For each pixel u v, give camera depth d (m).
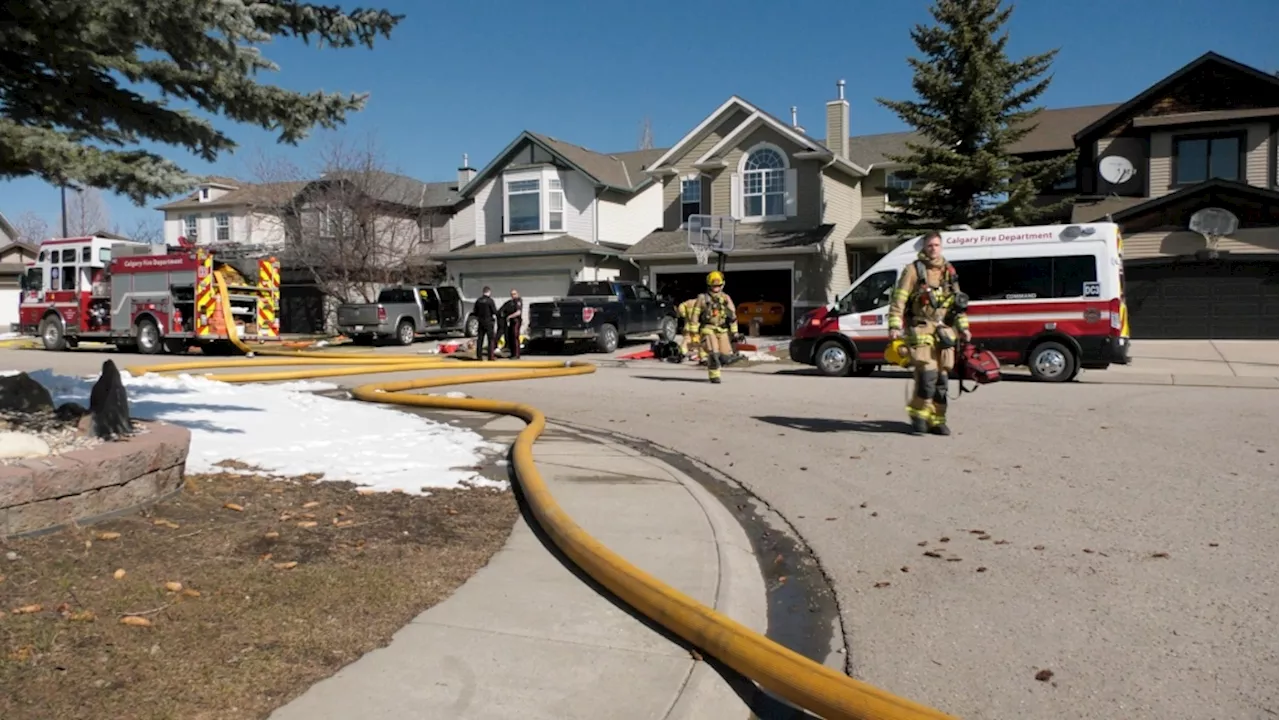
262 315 25.12
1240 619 4.23
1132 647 4.00
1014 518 6.07
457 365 17.95
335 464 7.16
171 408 9.77
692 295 32.59
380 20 6.40
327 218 33.03
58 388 11.64
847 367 15.78
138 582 4.19
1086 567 5.05
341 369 16.47
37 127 5.38
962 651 4.06
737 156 29.66
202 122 6.36
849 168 30.08
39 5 5.07
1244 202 23.28
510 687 3.57
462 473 7.18
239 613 4.05
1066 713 3.46
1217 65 25.09
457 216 35.31
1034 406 10.71
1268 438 8.30
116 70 5.88
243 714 3.24
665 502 6.59
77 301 26.08
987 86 23.55
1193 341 23.03
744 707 3.63
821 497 6.92
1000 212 23.75
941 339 8.88
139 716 3.14
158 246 25.62
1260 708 3.43
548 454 8.36
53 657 3.45
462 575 4.86
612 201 32.31
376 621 4.14
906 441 8.80
